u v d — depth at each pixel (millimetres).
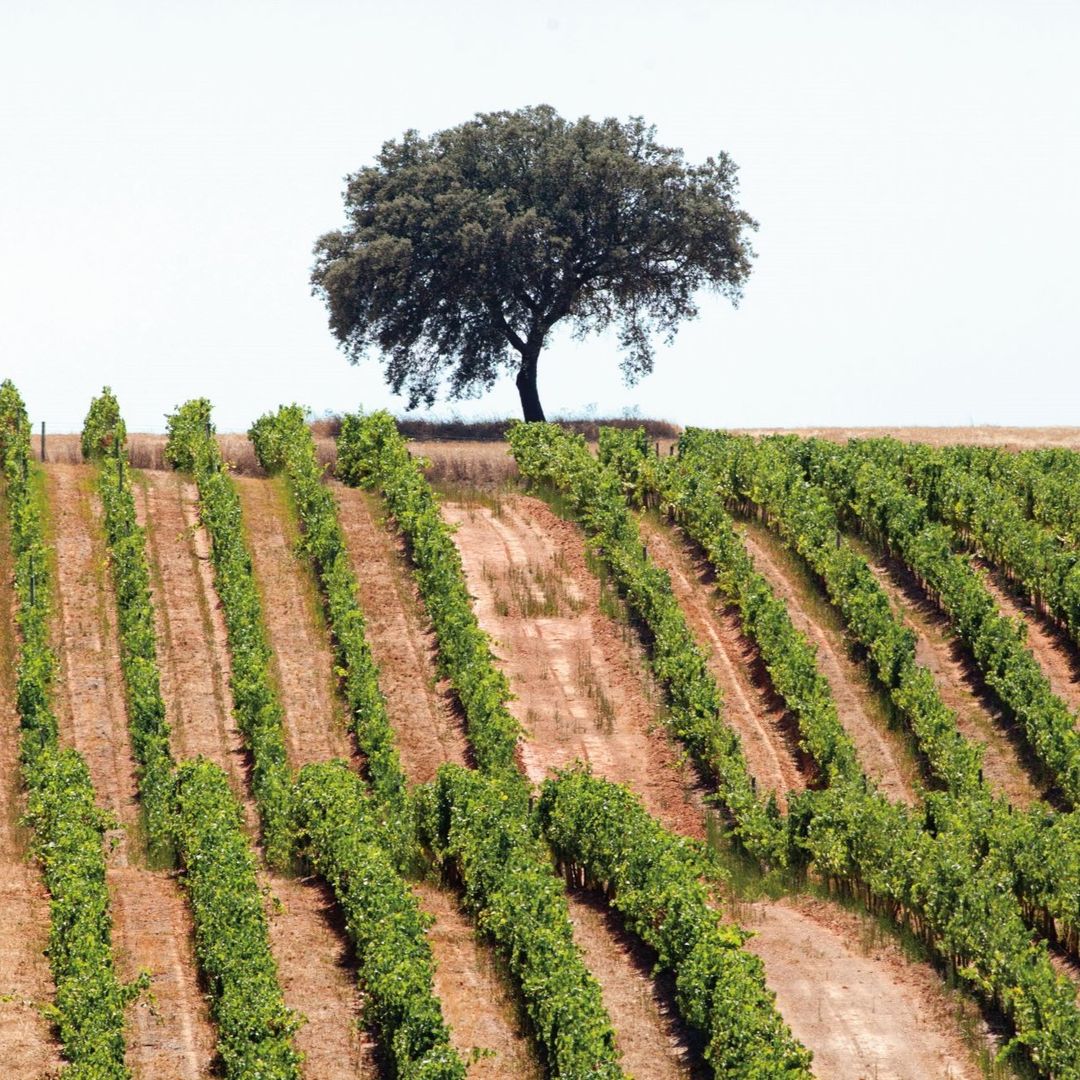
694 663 57781
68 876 41281
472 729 54188
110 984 36375
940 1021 40094
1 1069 34281
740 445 76688
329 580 62375
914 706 54938
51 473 71438
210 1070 35531
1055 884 43844
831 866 46969
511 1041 37656
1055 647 60562
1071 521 69188
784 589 65188
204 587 63562
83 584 62281
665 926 40844
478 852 44594
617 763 54875
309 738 54875
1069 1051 36594
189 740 53906
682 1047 38188
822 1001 40844
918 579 65688
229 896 40438
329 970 40750
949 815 47719
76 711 54594
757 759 54875
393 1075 35844
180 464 74938
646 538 70375
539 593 65562
